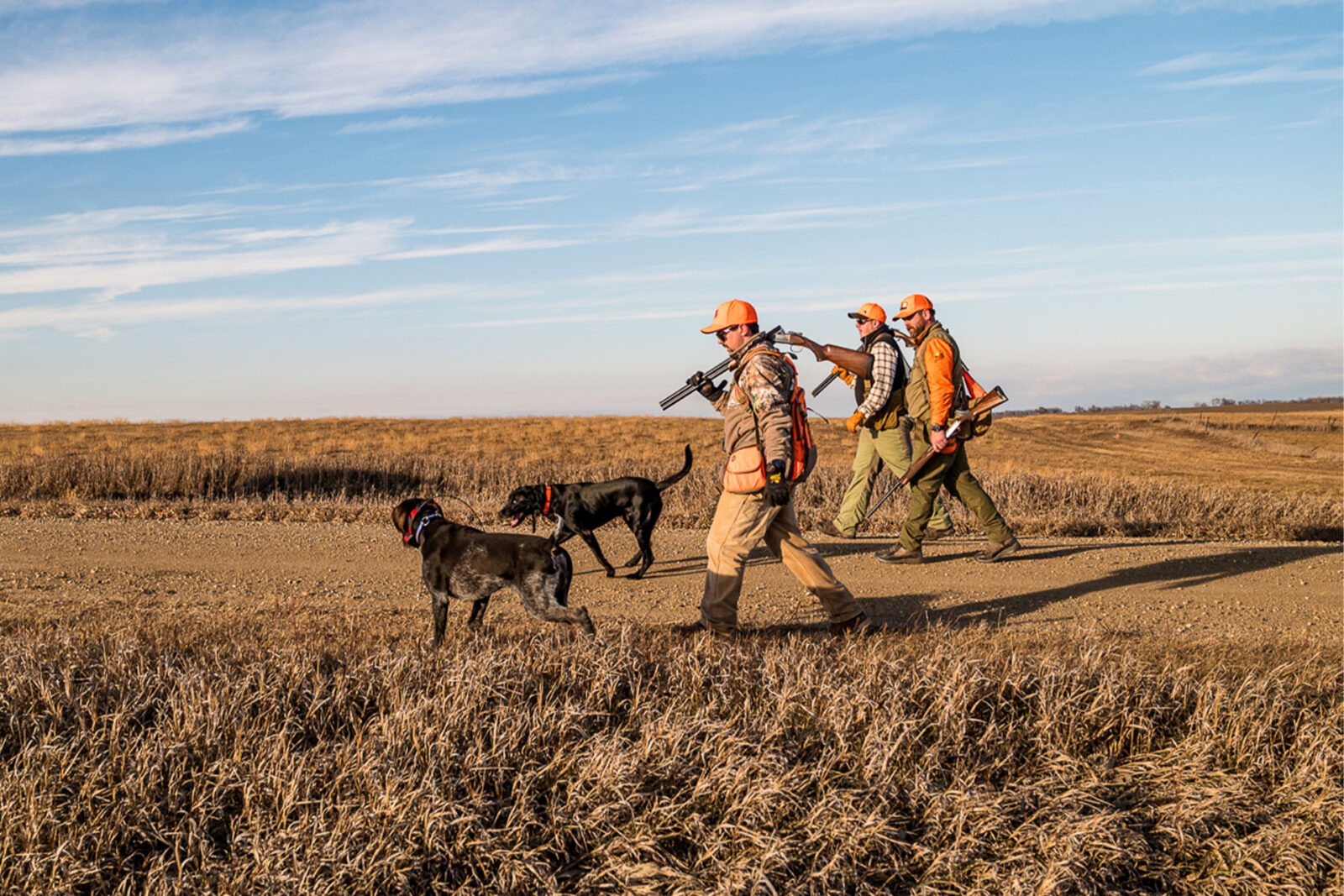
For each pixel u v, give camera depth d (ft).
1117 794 14.29
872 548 32.94
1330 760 14.60
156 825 12.08
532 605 19.43
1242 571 29.45
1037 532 37.96
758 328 19.86
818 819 12.89
